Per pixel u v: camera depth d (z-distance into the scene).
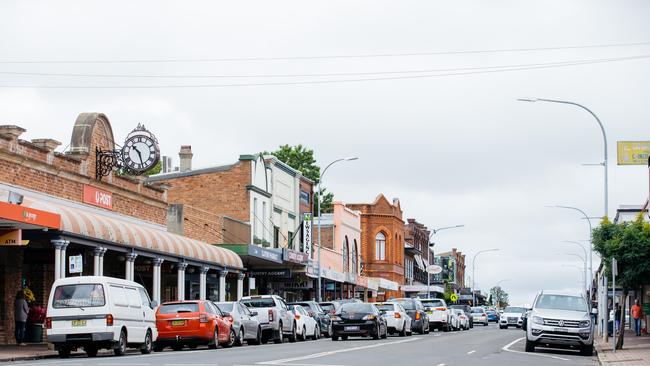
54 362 22.61
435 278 130.38
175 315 31.38
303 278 62.16
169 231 46.56
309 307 46.81
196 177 58.62
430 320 59.62
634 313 52.12
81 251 34.94
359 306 42.69
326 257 74.75
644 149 45.97
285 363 22.98
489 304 191.75
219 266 45.50
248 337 36.12
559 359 28.69
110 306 26.08
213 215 51.41
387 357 27.14
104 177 38.19
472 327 77.50
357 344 36.59
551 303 33.31
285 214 65.19
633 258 37.69
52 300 26.05
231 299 56.78
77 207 35.66
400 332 48.03
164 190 44.94
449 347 34.50
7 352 27.36
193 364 21.97
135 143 41.38
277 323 38.47
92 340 25.75
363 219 95.50
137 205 41.78
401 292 100.56
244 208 57.81
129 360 23.77
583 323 31.83
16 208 26.67
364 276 87.56
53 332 25.80
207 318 31.67
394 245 97.88
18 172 31.34
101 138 38.41
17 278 33.22
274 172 62.81
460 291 148.88
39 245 33.38
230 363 22.59
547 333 31.86
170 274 45.12
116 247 34.31
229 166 58.25
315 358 25.70
